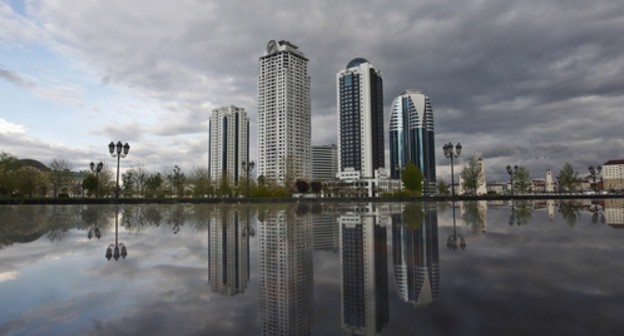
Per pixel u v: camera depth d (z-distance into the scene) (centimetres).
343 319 360
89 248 854
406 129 18250
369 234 1061
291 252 778
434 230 1123
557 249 727
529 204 3020
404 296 434
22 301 432
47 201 3775
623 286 450
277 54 14700
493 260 628
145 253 781
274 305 415
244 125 15862
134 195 7838
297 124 14888
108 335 324
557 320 334
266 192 6347
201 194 7688
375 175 14200
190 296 456
